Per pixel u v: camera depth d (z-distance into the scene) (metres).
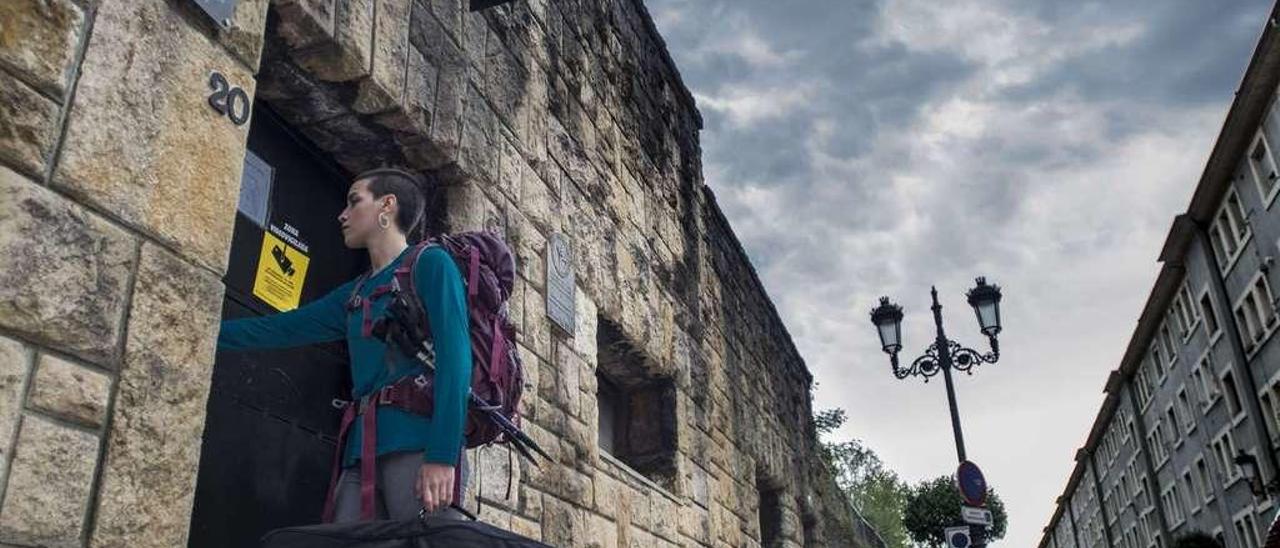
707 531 7.11
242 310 3.11
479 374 2.10
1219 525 31.27
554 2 5.82
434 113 3.90
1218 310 27.48
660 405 6.88
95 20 2.10
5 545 1.68
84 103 2.04
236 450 2.96
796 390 12.75
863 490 42.53
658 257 7.16
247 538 2.94
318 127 3.65
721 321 8.98
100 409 1.94
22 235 1.83
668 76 8.45
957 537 10.66
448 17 4.23
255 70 2.64
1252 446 26.67
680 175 8.29
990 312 11.12
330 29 3.22
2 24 1.88
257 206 3.30
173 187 2.26
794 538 10.59
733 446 8.47
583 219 5.64
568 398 4.94
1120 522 48.75
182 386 2.17
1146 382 39.22
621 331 6.06
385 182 2.38
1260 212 23.70
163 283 2.17
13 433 1.74
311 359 3.45
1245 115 23.44
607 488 5.30
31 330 1.82
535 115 5.14
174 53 2.33
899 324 11.97
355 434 2.03
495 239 2.36
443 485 1.78
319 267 3.64
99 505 1.89
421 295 2.08
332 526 1.66
